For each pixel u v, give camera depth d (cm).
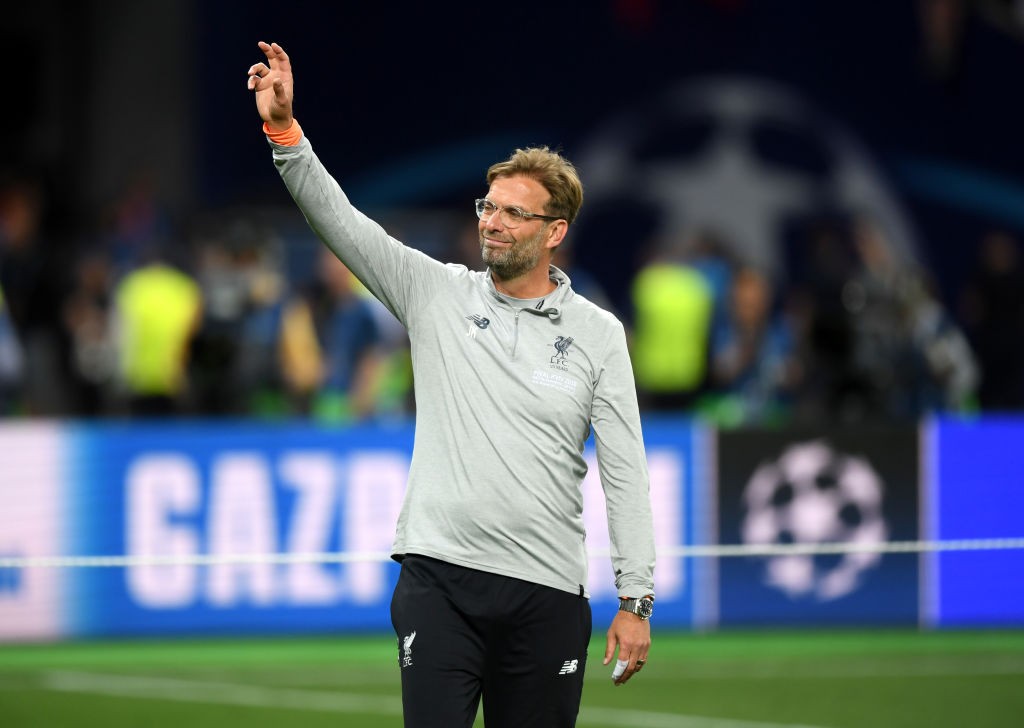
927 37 6950
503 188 1529
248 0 6244
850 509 3775
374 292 1562
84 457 3450
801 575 3762
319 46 6319
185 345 4288
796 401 4756
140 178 5409
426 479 1523
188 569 3525
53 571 3447
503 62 6512
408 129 6412
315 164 1499
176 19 6266
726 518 3712
